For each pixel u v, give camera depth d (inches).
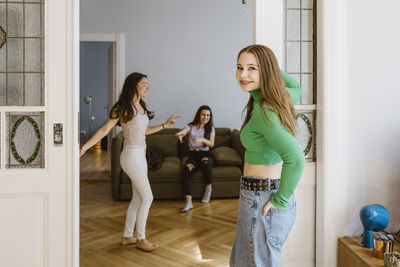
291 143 53.0
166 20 217.9
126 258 105.0
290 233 87.5
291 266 87.6
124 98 103.8
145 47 217.6
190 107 221.3
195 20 219.1
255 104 59.4
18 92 77.3
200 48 220.1
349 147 86.2
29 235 76.8
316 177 87.6
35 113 77.0
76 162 77.5
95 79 365.7
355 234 86.4
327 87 83.4
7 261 76.6
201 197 172.2
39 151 77.4
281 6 84.7
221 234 126.0
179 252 109.7
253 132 58.6
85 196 183.5
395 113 86.8
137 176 107.7
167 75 219.3
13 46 77.0
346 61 85.1
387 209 87.7
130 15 216.1
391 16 86.2
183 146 195.2
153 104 219.5
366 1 85.4
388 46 86.4
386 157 87.2
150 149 186.5
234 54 222.1
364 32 85.7
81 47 362.6
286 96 58.1
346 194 85.5
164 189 171.3
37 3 77.3
